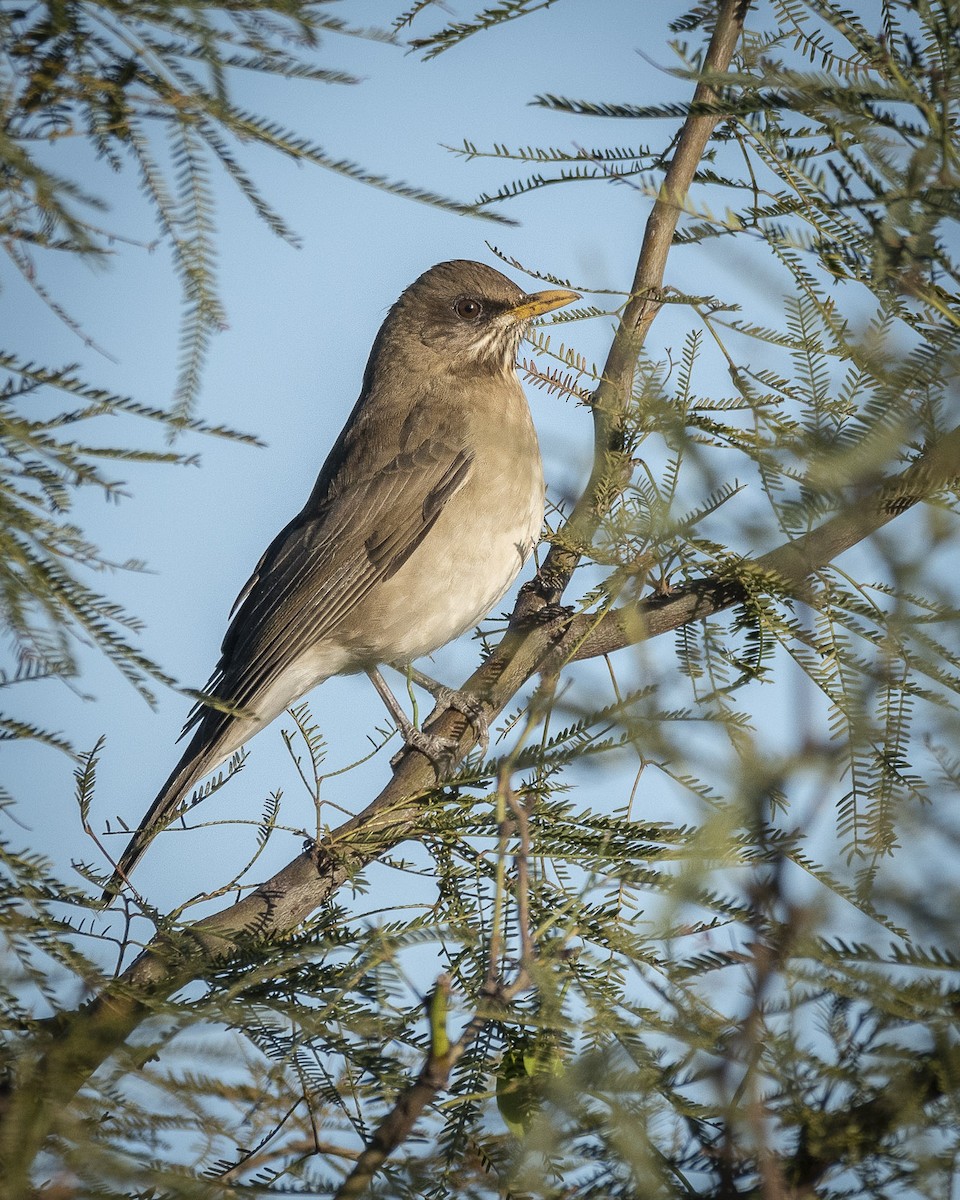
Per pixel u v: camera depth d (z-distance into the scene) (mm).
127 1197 4836
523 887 5387
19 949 5781
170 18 5461
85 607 5441
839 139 5469
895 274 5070
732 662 6809
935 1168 4125
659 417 5289
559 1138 4453
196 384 5566
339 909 6953
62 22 5453
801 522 4488
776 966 4027
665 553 6438
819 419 4762
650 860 6441
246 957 6391
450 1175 5293
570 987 5699
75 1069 5188
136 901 6691
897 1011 4281
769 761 3990
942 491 4598
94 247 5141
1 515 5426
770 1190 3930
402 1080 5820
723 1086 4148
